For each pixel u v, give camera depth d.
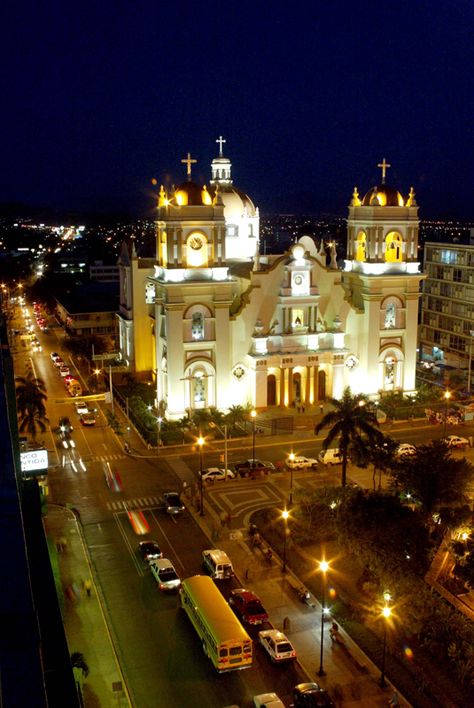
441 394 105.25
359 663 44.88
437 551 53.22
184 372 94.75
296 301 98.25
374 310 101.50
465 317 127.62
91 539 62.56
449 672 44.03
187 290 92.94
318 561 58.53
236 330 97.94
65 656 16.55
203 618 46.03
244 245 113.06
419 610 47.81
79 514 67.62
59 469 79.44
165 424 91.88
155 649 46.75
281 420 95.19
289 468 78.50
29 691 10.28
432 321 137.12
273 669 44.69
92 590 53.19
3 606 11.47
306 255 98.38
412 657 45.56
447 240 148.62
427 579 50.47
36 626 11.35
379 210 99.69
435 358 133.75
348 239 106.00
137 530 64.44
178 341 93.31
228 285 94.31
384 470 66.75
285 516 59.19
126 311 119.81
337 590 53.91
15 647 10.89
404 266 102.75
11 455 15.95
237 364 98.69
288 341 99.00
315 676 44.03
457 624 45.53
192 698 41.94
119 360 126.44
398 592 48.91
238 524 65.75
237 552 60.38
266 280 97.94
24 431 90.00
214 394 97.00
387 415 97.56
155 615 50.84
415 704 41.34
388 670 44.38
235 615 47.75
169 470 79.44
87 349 132.12
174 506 67.44
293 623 49.84
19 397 80.75
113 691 42.09
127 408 97.75
